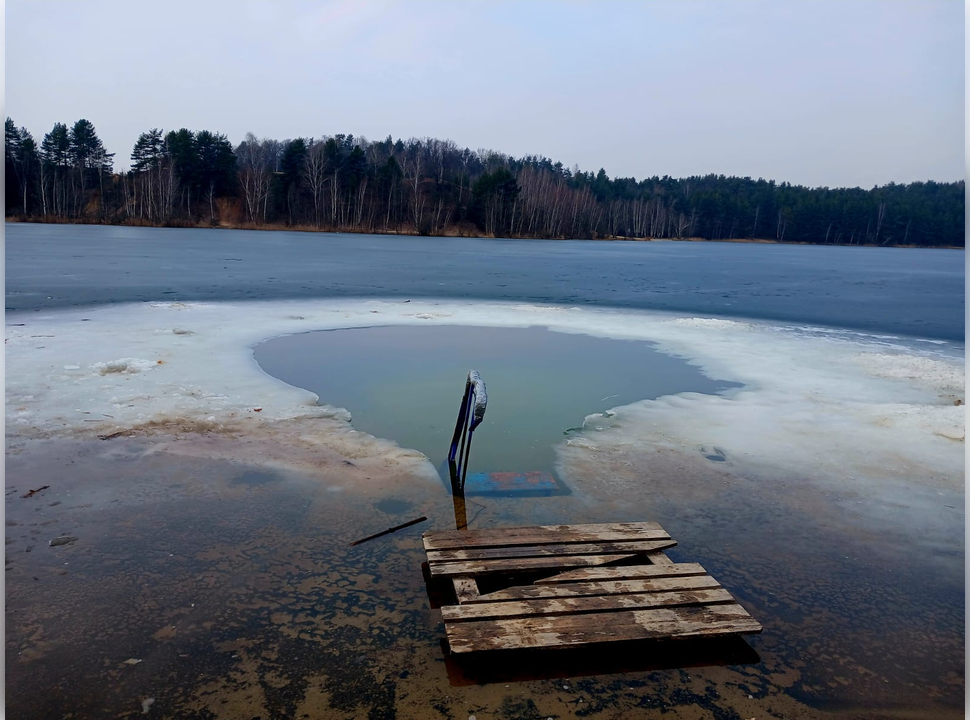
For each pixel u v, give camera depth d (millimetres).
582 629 3457
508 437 6750
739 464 6242
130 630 3498
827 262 51656
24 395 7180
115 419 6625
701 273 33406
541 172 105500
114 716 2904
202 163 75438
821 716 3111
